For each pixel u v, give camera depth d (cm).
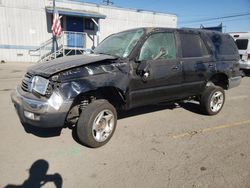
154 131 481
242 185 306
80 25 2066
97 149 395
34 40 1884
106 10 2134
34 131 457
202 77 541
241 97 846
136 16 2289
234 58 616
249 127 520
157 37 464
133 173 327
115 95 425
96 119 388
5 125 482
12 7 1769
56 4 1906
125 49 443
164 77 468
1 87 862
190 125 522
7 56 1828
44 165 341
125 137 446
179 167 346
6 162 345
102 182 305
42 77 363
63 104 350
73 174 321
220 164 357
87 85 369
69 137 436
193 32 538
